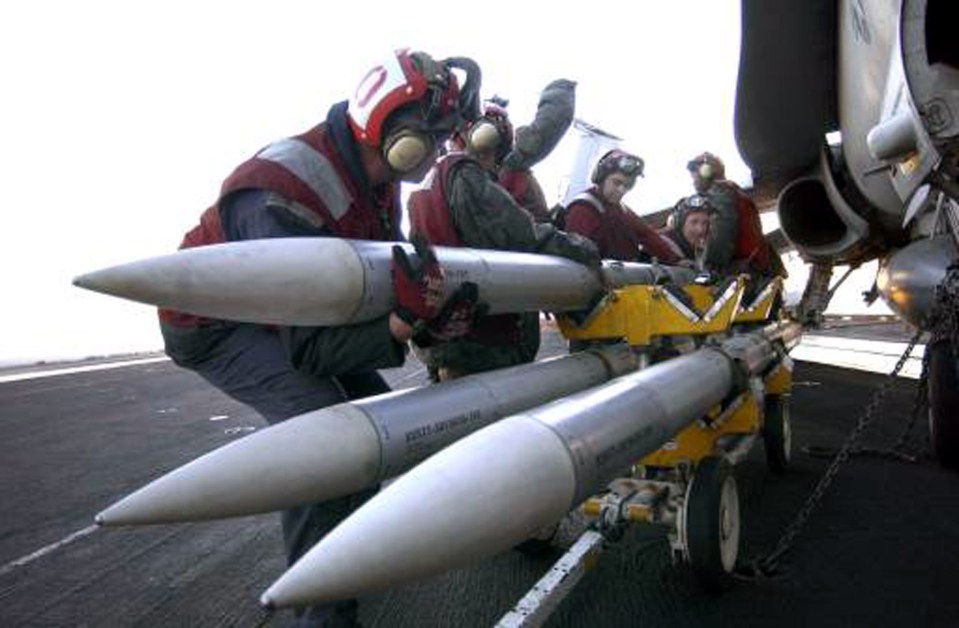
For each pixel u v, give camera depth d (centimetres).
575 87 441
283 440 234
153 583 387
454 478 198
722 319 359
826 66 677
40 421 955
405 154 269
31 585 390
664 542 403
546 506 211
